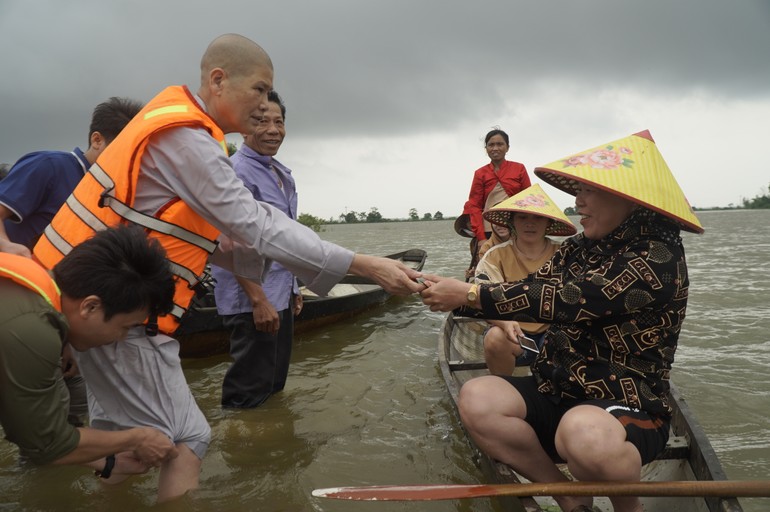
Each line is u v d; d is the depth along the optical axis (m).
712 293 8.55
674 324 2.37
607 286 2.30
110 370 2.31
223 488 2.80
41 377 1.83
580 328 2.47
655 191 2.30
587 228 2.52
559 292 2.37
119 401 2.38
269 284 3.92
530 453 2.54
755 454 3.26
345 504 2.69
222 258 2.90
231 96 2.60
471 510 2.64
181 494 2.49
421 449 3.36
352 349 5.77
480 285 2.53
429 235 40.38
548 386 2.58
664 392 2.43
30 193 2.99
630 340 2.36
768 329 6.21
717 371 4.76
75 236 2.33
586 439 2.15
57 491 2.73
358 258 2.62
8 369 1.77
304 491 2.80
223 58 2.59
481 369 4.25
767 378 4.56
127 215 2.31
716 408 3.96
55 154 3.11
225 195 2.36
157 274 2.04
